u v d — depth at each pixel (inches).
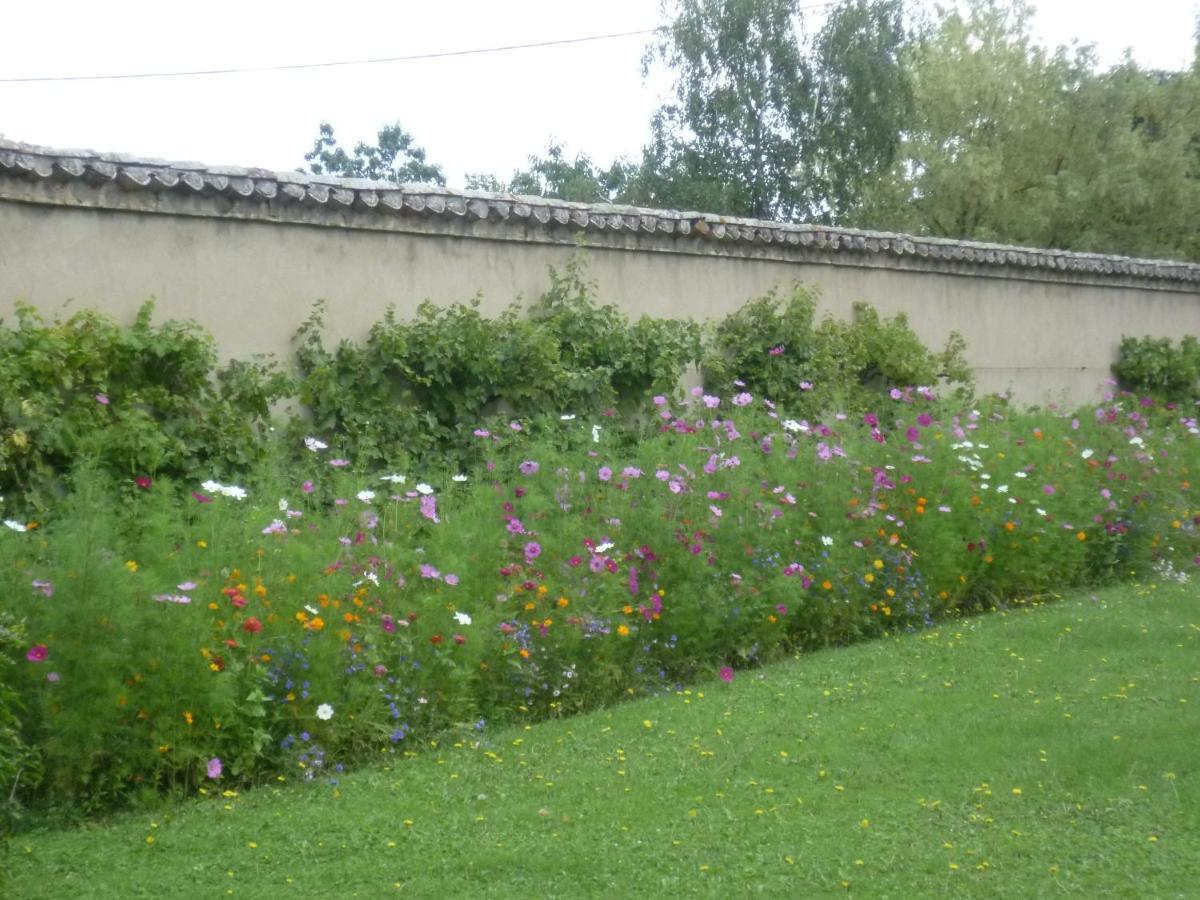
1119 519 395.9
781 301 463.8
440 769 212.5
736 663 286.5
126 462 288.2
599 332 396.2
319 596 220.2
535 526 275.0
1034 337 577.6
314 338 346.0
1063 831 183.6
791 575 291.4
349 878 166.9
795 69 1105.4
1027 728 231.9
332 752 214.7
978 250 538.3
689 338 418.0
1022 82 1055.0
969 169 1015.0
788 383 446.6
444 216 370.9
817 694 259.6
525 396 376.5
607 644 256.4
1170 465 438.3
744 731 233.8
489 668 241.8
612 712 248.1
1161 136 1080.2
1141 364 616.7
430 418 358.9
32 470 276.2
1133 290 629.6
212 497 256.8
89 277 308.7
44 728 187.8
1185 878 166.6
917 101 1093.8
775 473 324.2
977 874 167.9
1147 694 255.6
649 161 1145.4
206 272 328.5
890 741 225.8
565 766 214.4
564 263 403.9
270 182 334.0
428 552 251.9
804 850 176.6
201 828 184.7
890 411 454.3
